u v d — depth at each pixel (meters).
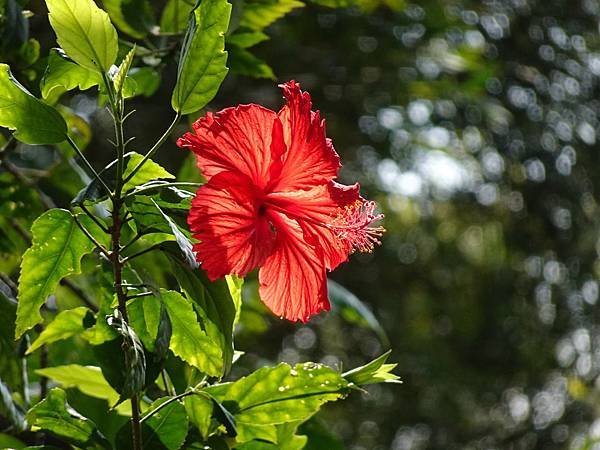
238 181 0.94
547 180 2.92
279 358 2.92
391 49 2.54
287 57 2.50
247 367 2.21
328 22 2.46
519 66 2.80
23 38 1.13
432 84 2.62
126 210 0.97
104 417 1.17
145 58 1.22
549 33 2.82
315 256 0.97
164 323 0.95
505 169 2.89
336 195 0.97
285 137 0.95
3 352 1.12
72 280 1.33
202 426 1.00
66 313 1.03
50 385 1.29
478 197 2.98
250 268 0.94
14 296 1.16
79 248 0.97
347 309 1.40
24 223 1.29
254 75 1.27
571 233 3.01
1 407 1.11
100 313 0.98
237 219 0.94
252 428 1.01
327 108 2.64
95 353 0.96
